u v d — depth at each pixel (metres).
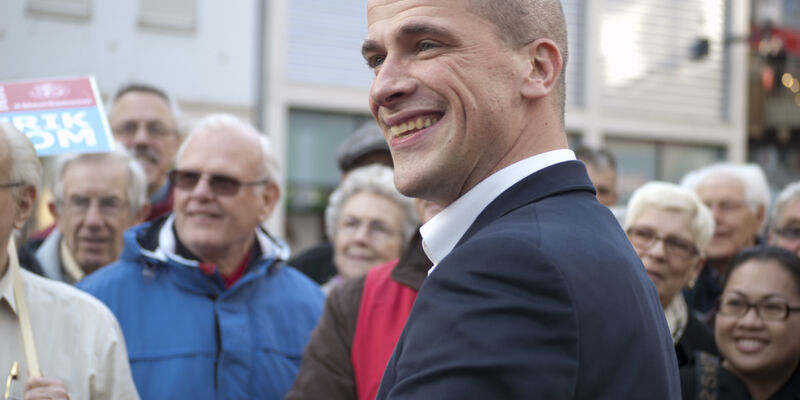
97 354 1.99
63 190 3.10
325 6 11.45
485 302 1.04
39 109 2.38
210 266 2.64
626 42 13.05
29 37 9.91
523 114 1.26
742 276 2.46
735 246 3.90
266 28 11.08
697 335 2.77
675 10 13.38
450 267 1.10
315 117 11.40
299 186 11.26
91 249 3.06
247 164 2.72
